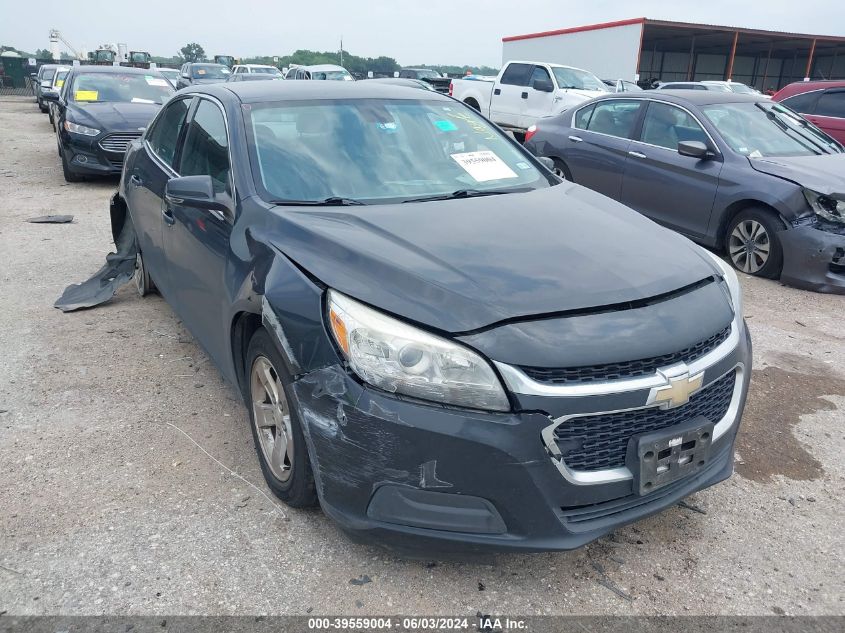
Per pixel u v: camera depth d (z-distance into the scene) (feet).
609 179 25.91
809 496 10.23
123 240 18.52
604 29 86.63
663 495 8.20
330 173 10.96
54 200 30.60
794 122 24.54
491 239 9.02
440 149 12.27
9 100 107.45
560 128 28.40
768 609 8.04
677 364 7.77
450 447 7.21
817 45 118.42
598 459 7.64
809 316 17.89
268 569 8.38
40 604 7.79
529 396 7.17
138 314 16.66
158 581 8.16
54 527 9.03
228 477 10.18
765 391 13.56
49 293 18.02
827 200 19.43
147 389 12.85
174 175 13.41
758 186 20.70
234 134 11.28
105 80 37.96
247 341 9.96
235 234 10.16
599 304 7.78
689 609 8.02
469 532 7.45
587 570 8.59
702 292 8.70
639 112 25.31
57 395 12.53
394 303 7.64
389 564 8.53
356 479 7.59
